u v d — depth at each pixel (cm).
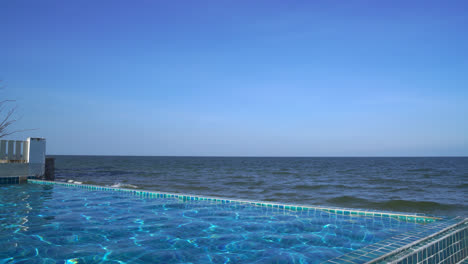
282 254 414
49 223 572
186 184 2705
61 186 1116
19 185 1122
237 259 392
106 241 463
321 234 518
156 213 687
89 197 901
